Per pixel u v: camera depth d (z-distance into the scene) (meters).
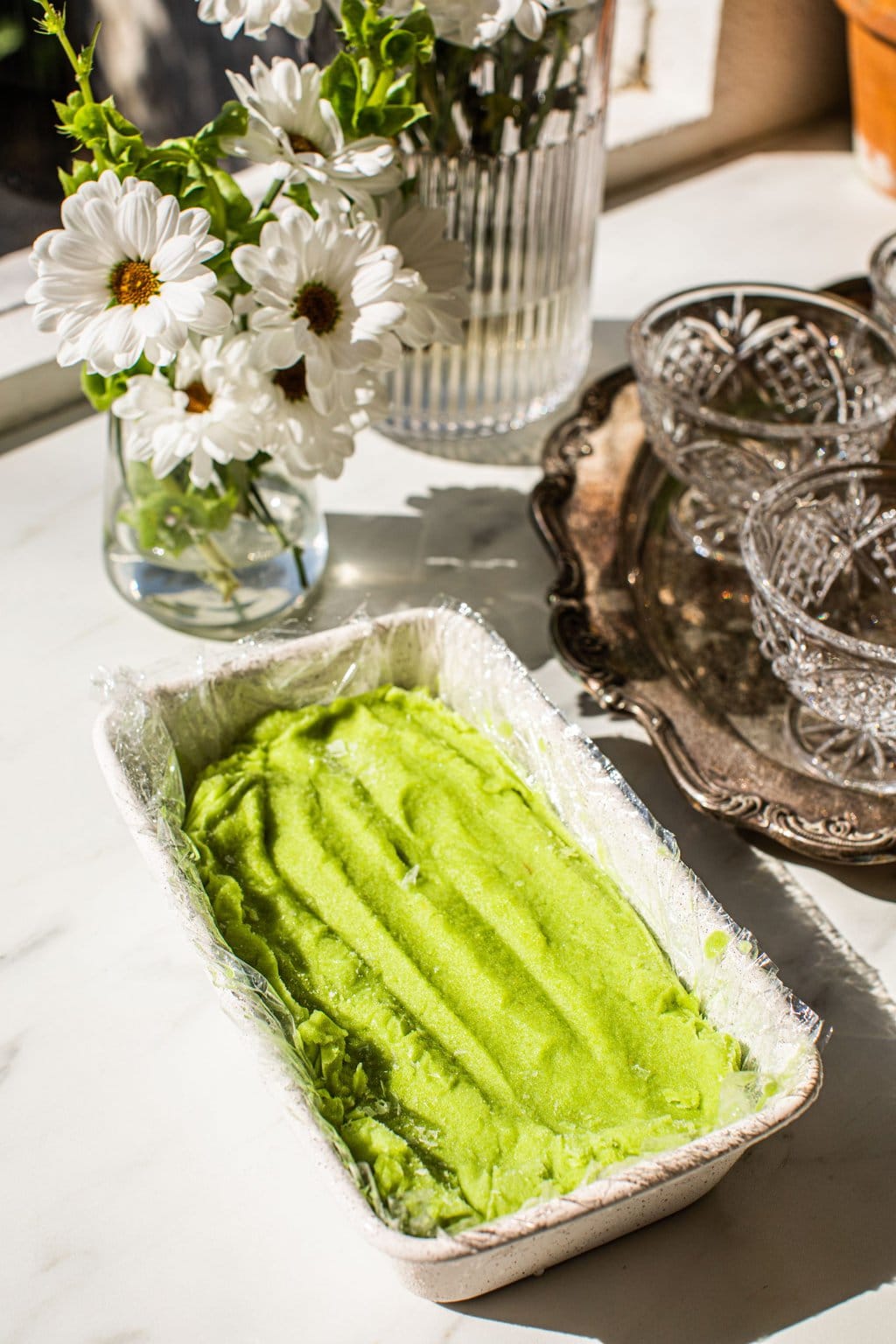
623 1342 0.58
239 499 0.72
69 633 0.77
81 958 0.66
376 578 0.79
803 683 0.69
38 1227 0.60
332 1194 0.54
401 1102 0.59
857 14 1.01
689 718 0.72
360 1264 0.59
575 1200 0.54
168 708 0.66
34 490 0.84
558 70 0.76
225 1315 0.58
